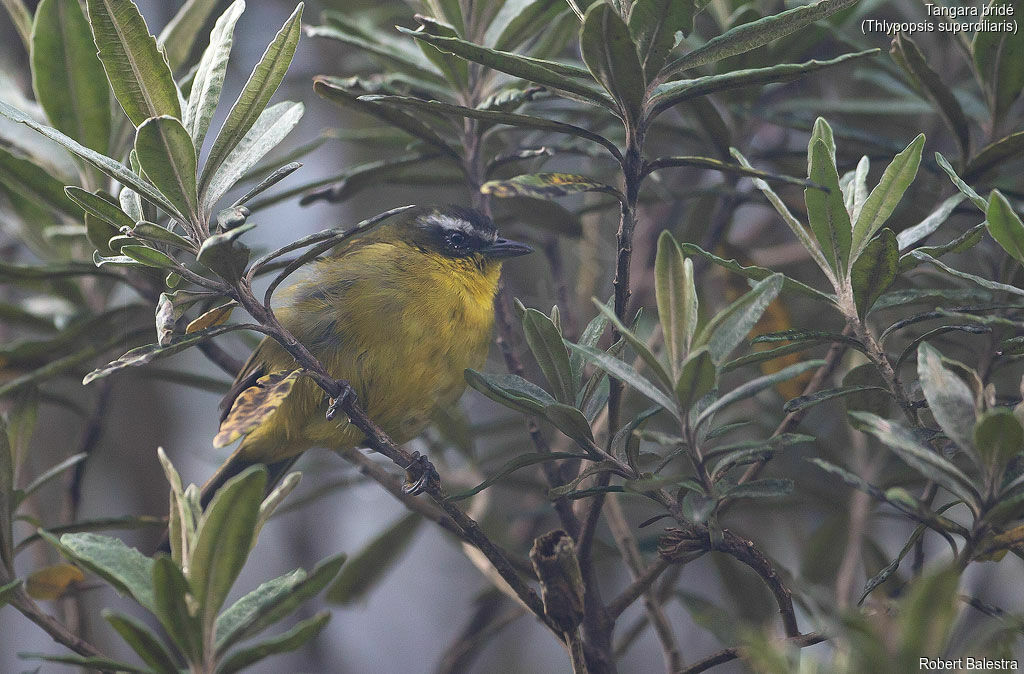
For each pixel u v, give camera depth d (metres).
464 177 8.52
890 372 4.98
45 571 6.93
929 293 5.62
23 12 8.09
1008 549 4.21
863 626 3.43
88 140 7.37
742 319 4.56
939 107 6.53
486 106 6.24
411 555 13.97
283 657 11.93
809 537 9.29
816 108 8.59
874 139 7.88
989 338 6.49
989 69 6.65
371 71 10.69
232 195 11.21
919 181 8.53
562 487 4.91
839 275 5.11
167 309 4.73
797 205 8.98
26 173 7.18
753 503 8.52
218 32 5.31
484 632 8.89
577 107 8.23
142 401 12.44
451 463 10.38
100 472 12.38
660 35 4.59
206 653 4.56
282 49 4.83
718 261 5.09
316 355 8.06
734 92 8.40
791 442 4.68
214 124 11.90
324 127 12.99
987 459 4.04
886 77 8.54
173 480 5.04
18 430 7.25
